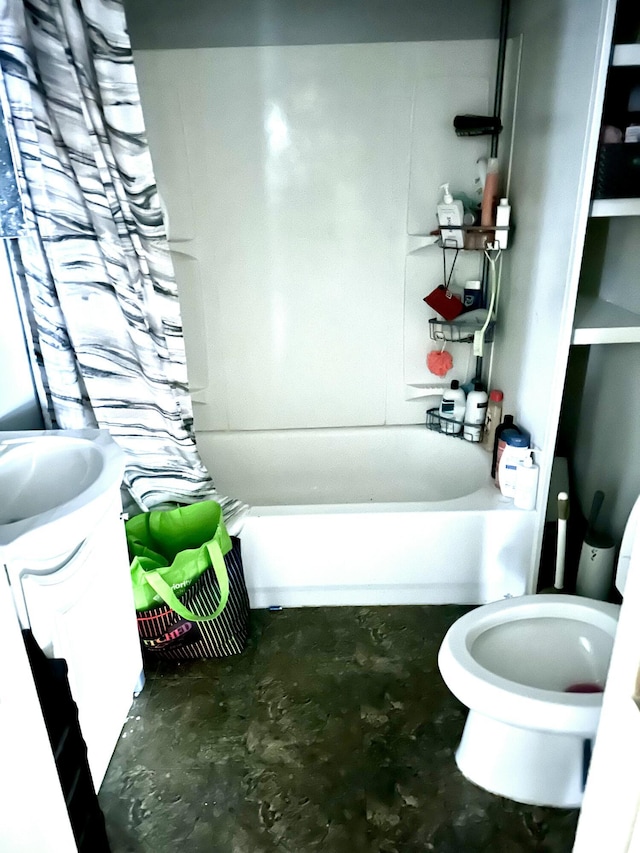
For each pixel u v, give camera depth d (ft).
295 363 8.39
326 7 6.89
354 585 6.81
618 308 6.26
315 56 7.09
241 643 6.29
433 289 8.02
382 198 7.63
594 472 6.94
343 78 7.17
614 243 6.42
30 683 3.14
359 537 6.54
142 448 6.43
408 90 7.20
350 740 5.31
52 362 5.93
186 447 6.44
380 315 8.16
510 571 6.70
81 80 5.03
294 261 7.90
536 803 4.72
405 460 8.66
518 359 7.00
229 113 7.27
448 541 6.57
